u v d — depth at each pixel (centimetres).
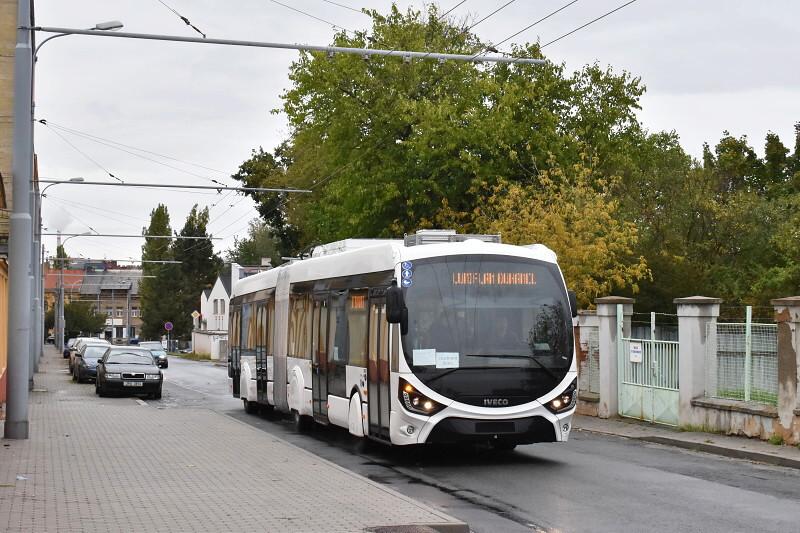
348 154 4019
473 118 3769
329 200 4438
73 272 14550
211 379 5094
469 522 1079
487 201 3766
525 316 1559
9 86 2756
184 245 11981
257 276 2781
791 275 4175
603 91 4588
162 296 11856
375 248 1709
